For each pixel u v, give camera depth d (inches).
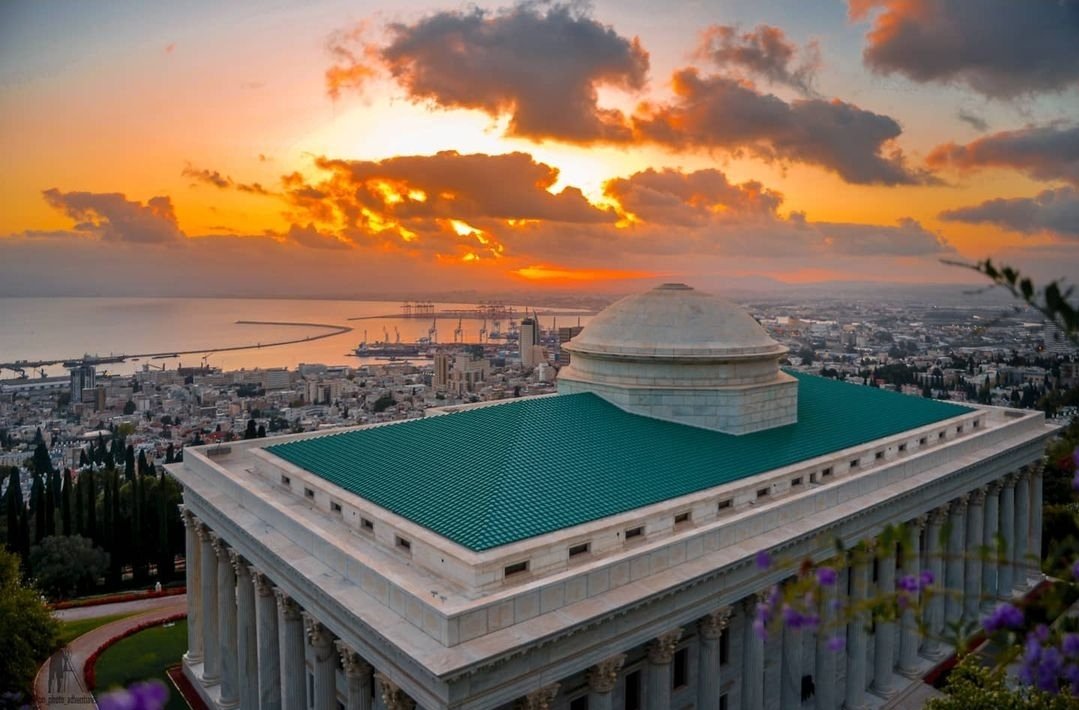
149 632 2859.3
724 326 2524.6
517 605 1355.8
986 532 2780.5
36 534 3735.2
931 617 2413.9
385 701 1385.3
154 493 3826.3
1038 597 688.4
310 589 1600.6
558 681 1379.2
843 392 3053.6
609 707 1471.5
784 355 2635.3
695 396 2421.3
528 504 1692.9
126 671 2507.4
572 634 1374.3
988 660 2262.6
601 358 2556.6
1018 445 2822.3
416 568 1552.7
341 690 1755.7
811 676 2108.8
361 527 1758.1
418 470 1936.5
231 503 2044.8
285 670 1756.9
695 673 1809.8
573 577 1433.3
